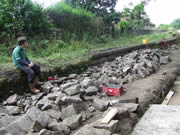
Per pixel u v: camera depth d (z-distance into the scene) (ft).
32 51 20.63
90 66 20.80
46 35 25.58
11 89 12.16
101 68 20.35
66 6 31.78
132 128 7.57
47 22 25.03
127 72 17.10
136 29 62.23
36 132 7.38
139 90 12.40
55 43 24.72
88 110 9.91
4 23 20.56
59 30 28.40
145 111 9.33
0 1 20.89
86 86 13.21
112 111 8.04
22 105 10.89
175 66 19.86
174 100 11.54
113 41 40.24
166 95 12.77
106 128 7.06
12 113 9.80
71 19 31.58
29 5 23.08
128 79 15.65
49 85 13.51
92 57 21.59
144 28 72.54
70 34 29.73
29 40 22.30
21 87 12.86
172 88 14.15
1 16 20.06
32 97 11.90
